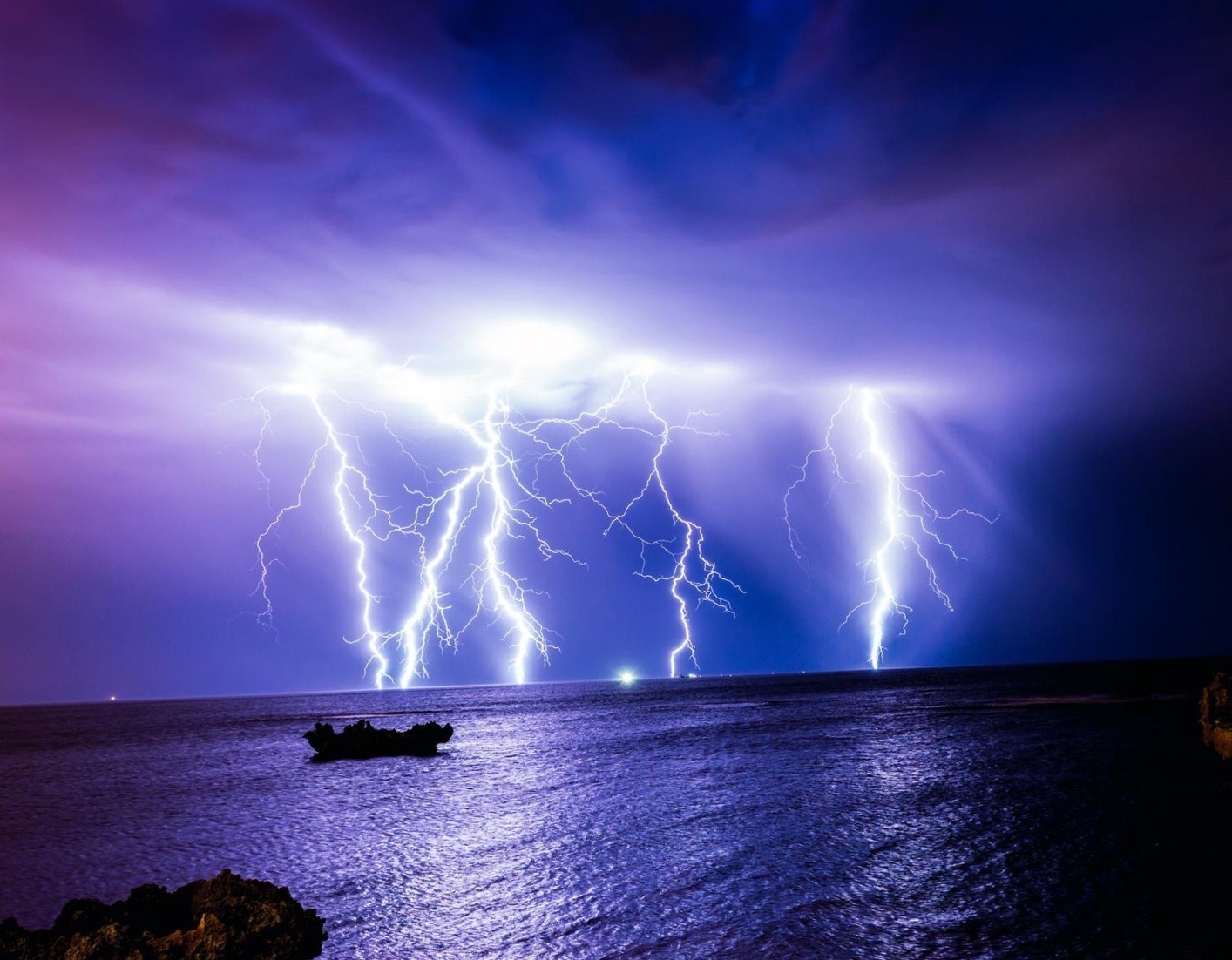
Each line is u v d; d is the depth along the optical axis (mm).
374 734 34781
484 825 17781
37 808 23250
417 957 9539
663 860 13844
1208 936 9141
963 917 10141
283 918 9086
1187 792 17562
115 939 7961
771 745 32094
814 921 10266
